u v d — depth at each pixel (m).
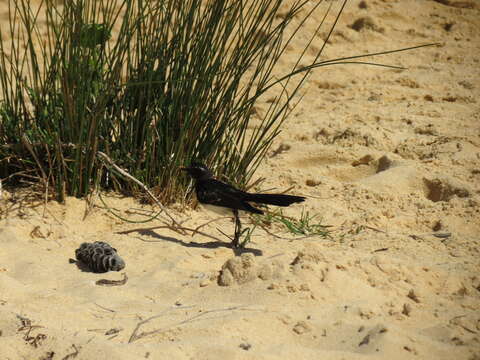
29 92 11.73
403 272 8.21
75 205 10.30
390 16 23.33
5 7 21.48
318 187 12.13
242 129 11.16
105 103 10.15
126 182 11.06
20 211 10.02
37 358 6.35
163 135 10.92
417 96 16.84
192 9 10.48
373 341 6.56
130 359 6.19
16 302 7.48
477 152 13.04
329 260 8.32
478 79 17.84
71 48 10.30
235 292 7.84
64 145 10.38
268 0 10.45
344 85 18.03
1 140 10.94
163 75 10.70
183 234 10.06
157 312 7.37
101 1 10.66
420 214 10.77
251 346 6.55
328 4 23.44
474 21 23.25
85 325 7.06
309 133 14.63
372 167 13.07
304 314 7.23
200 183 9.80
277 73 18.80
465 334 6.87
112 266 8.62
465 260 8.90
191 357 6.31
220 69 11.11
